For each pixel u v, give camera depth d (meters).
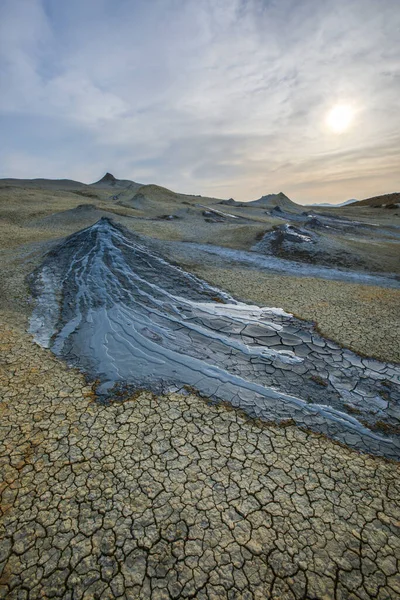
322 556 4.32
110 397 7.66
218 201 92.06
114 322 11.77
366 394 8.04
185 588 3.97
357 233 45.84
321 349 10.16
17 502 5.00
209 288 15.80
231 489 5.28
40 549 4.38
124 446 6.15
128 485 5.32
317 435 6.61
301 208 91.25
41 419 6.79
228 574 4.11
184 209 56.34
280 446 6.25
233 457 5.95
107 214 39.12
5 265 18.81
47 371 8.65
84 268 17.05
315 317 12.48
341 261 24.80
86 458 5.85
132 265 17.64
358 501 5.13
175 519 4.78
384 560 4.29
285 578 4.07
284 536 4.56
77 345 10.23
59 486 5.29
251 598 3.87
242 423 6.86
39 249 22.14
